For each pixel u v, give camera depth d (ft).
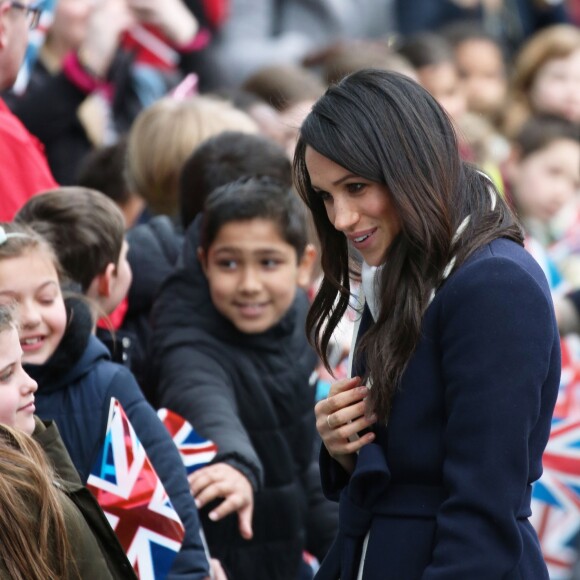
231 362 43.70
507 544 29.43
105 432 36.42
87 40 62.39
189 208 47.83
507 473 29.27
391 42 86.28
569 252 67.97
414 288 30.30
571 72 86.63
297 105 64.44
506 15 100.89
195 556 37.40
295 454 44.98
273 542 44.06
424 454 30.55
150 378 44.78
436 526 30.58
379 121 29.94
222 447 40.57
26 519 28.84
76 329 36.81
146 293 48.01
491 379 29.30
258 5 83.92
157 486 35.78
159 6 68.28
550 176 74.38
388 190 30.14
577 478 50.49
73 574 29.76
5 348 31.01
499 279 29.58
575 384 50.96
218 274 43.42
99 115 64.18
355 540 31.76
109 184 56.39
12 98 60.44
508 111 87.56
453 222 30.22
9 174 44.91
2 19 45.57
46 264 35.86
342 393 31.60
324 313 33.35
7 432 29.99
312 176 30.63
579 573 51.78
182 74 81.35
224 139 48.08
